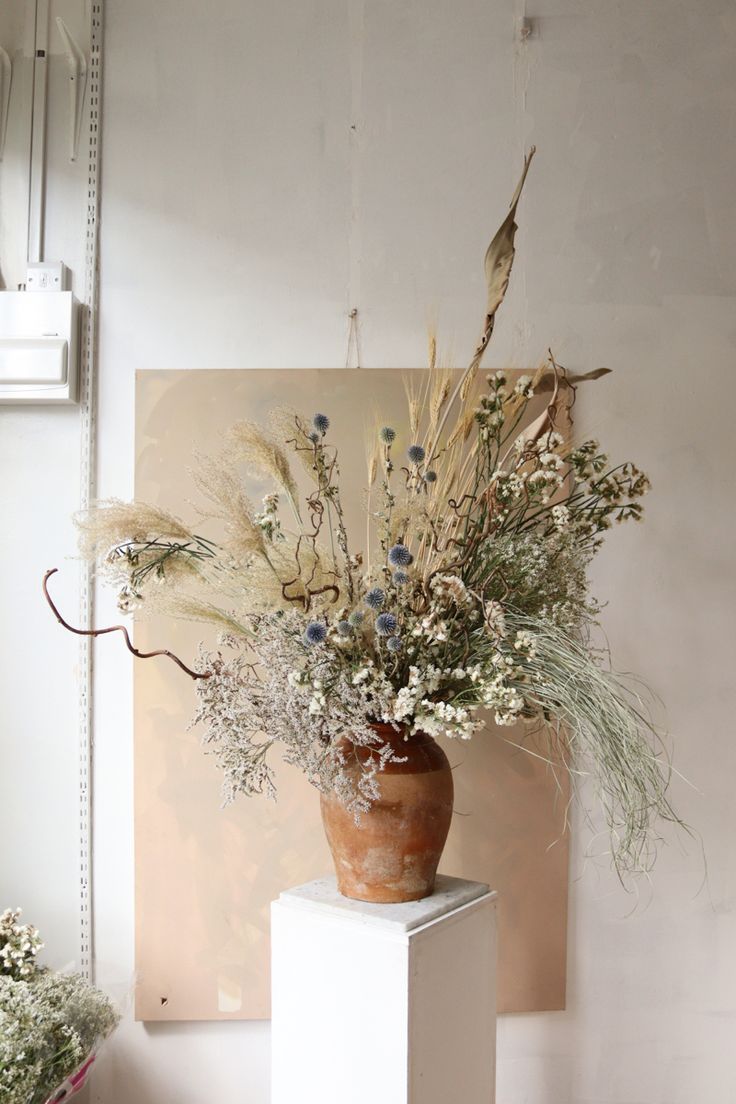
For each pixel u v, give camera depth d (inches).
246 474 82.4
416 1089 59.7
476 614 62.3
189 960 81.7
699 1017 84.4
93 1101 81.6
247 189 85.2
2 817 83.0
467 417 69.3
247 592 62.0
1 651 83.3
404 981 58.7
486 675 61.2
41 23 85.9
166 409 82.8
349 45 86.1
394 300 85.0
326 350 84.5
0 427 84.0
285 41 86.0
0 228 84.6
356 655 62.7
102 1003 69.1
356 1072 61.1
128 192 85.0
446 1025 62.8
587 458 69.0
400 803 62.5
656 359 85.8
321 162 85.4
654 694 84.7
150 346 84.3
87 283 84.4
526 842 82.9
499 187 85.8
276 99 85.7
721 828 84.8
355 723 59.1
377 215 85.4
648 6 87.0
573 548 66.0
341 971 62.0
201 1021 82.3
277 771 82.0
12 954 70.2
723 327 86.5
